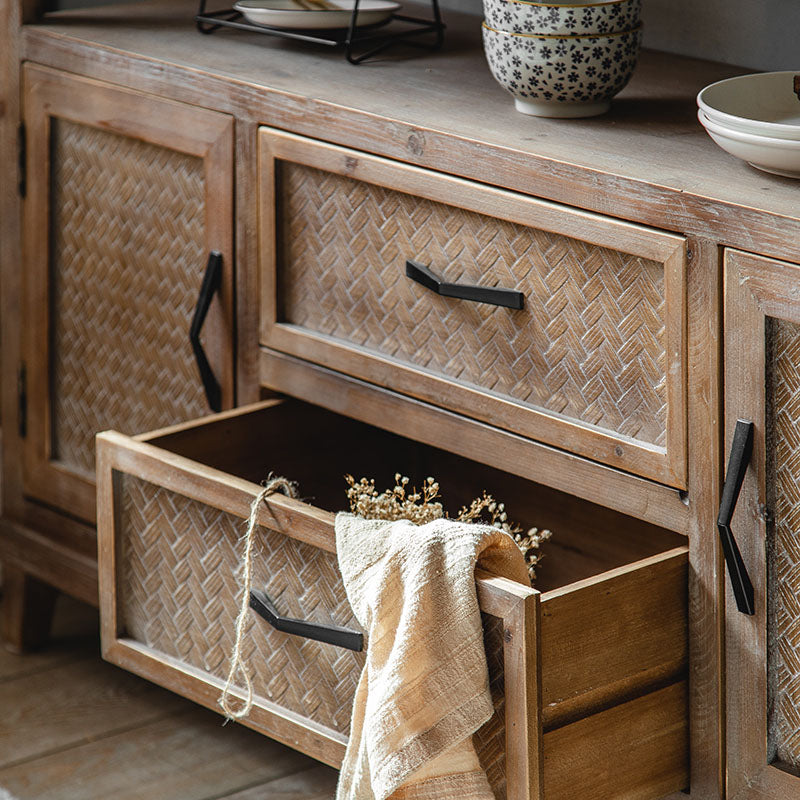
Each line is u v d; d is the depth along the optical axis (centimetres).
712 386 131
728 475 129
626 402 139
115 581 163
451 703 124
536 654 124
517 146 141
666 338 133
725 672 137
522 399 148
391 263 157
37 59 190
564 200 138
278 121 163
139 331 188
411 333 157
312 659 146
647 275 134
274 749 192
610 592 131
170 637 160
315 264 165
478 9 208
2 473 211
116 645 165
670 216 130
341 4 193
